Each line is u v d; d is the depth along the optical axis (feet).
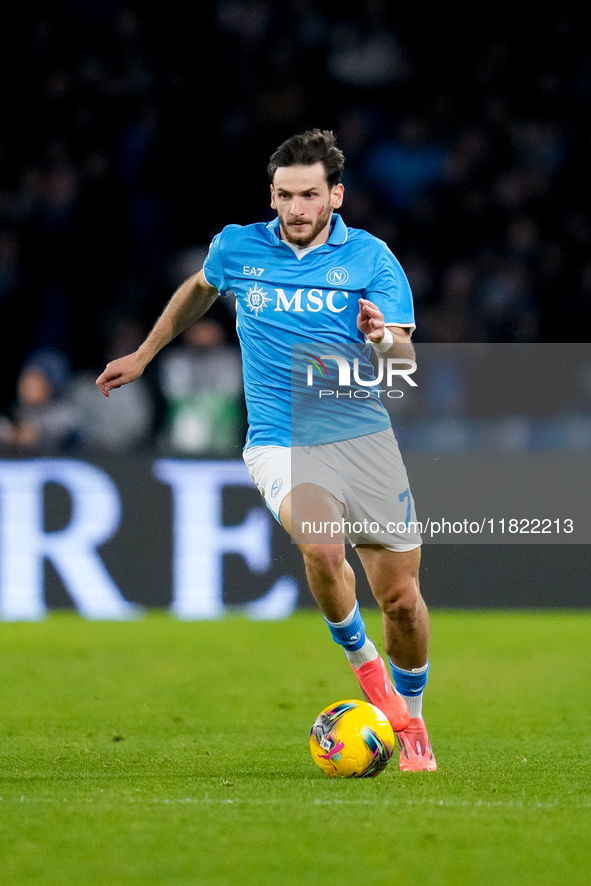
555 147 207.10
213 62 210.18
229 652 112.57
